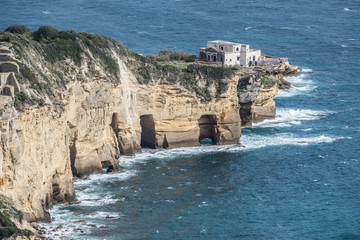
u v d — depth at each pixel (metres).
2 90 188.50
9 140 179.62
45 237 183.12
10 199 180.25
